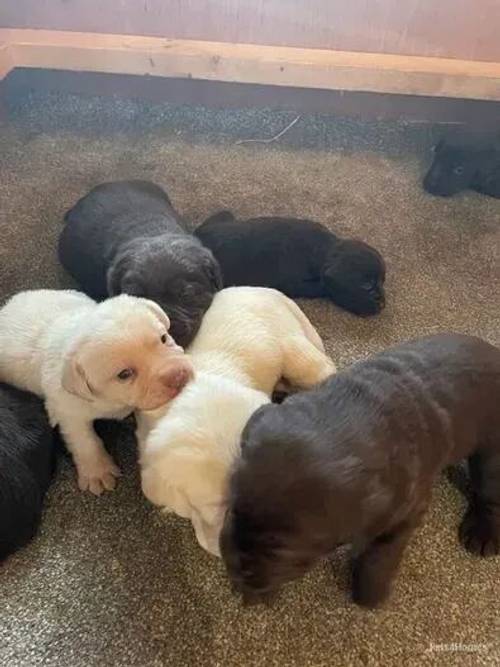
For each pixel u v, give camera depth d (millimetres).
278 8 701
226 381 395
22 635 386
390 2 691
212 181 688
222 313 458
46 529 432
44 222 632
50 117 747
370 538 349
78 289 572
